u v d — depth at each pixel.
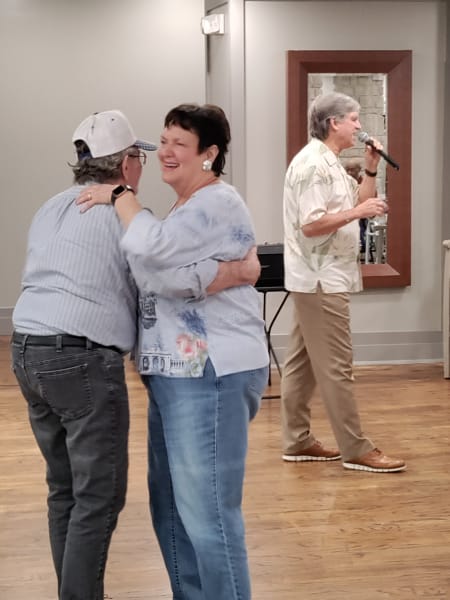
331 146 3.96
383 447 4.41
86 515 2.29
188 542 2.54
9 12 7.68
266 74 6.12
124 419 2.31
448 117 6.27
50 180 7.87
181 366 2.24
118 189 2.29
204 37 7.89
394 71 6.16
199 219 2.20
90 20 7.77
